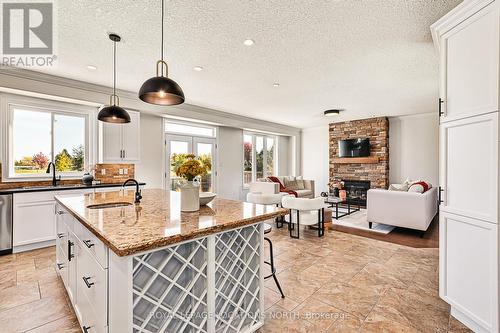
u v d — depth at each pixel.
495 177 1.56
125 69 3.35
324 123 7.85
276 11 2.08
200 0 1.93
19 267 2.86
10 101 3.57
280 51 2.82
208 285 1.46
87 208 1.97
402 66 3.24
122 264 1.16
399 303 2.13
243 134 7.37
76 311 1.81
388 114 6.46
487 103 1.60
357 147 7.17
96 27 2.32
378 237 4.05
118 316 1.19
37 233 3.43
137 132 4.55
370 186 7.04
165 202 2.33
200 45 2.67
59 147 4.09
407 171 6.68
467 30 1.73
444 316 1.95
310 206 3.89
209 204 2.19
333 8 2.04
